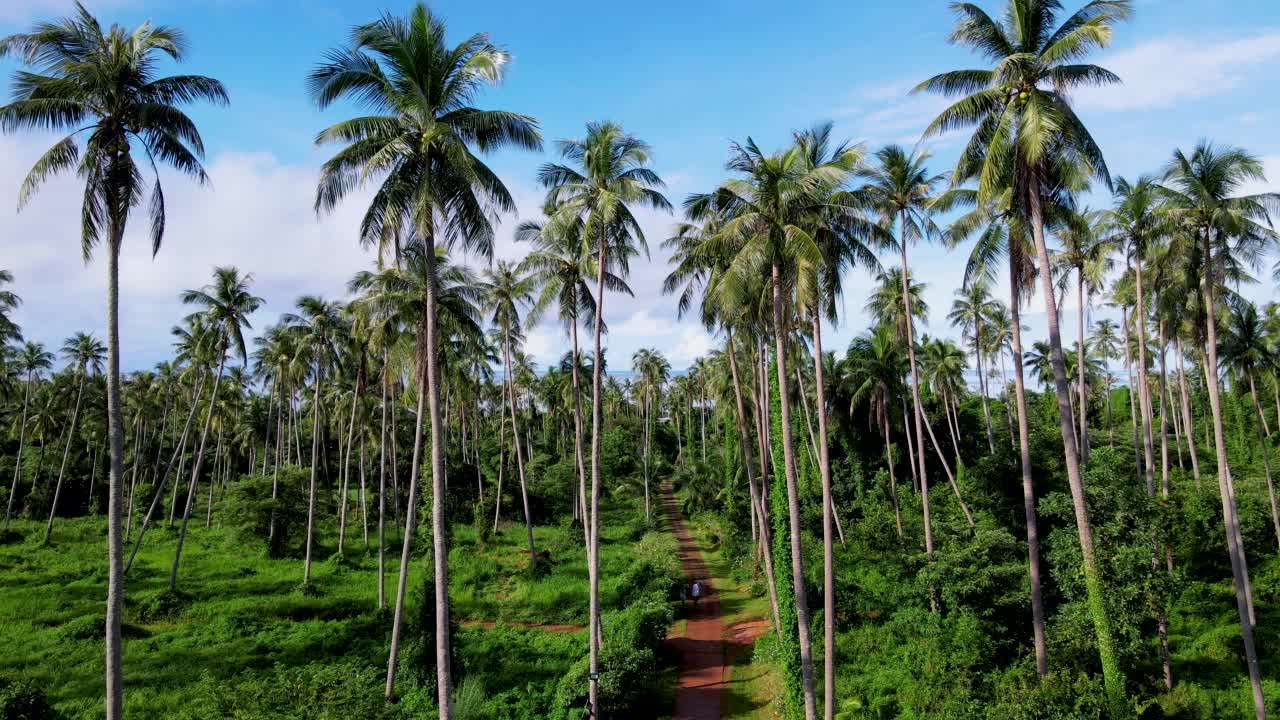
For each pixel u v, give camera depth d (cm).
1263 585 2677
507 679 2389
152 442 7244
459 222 1750
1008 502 3522
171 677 2341
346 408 4884
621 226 2328
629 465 7394
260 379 5916
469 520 5375
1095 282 3077
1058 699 1689
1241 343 3231
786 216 1906
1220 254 2239
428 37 1641
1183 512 2980
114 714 1578
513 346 4928
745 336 3002
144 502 5906
